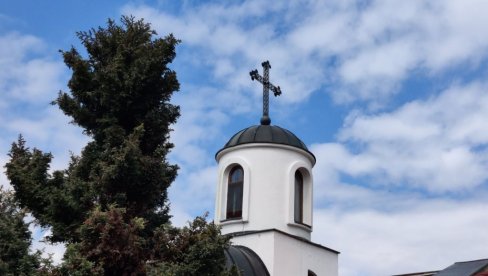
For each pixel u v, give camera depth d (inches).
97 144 573.0
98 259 489.7
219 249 518.0
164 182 562.9
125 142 536.4
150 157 554.9
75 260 477.4
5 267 679.1
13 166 540.7
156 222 576.4
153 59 573.6
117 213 493.0
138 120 577.0
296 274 810.8
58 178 549.6
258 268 768.3
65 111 582.6
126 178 530.9
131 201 552.4
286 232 842.2
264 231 807.7
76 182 532.1
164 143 594.2
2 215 858.8
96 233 490.6
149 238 547.8
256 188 865.5
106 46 598.9
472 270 635.5
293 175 880.3
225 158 910.4
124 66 573.3
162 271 492.7
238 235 827.4
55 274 477.1
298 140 919.0
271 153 883.4
